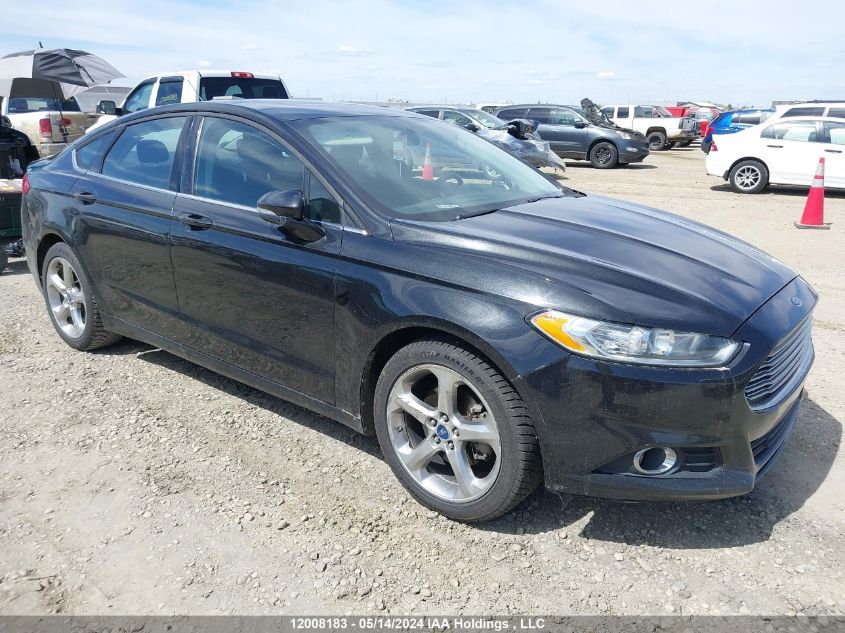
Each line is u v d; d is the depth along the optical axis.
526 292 2.53
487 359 2.59
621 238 3.00
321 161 3.15
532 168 4.21
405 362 2.80
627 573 2.54
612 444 2.43
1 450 3.38
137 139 4.08
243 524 2.82
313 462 3.30
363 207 3.00
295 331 3.17
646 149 19.00
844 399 3.92
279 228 3.11
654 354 2.37
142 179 3.95
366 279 2.85
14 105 13.91
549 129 19.38
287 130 3.32
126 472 3.20
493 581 2.51
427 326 2.67
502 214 3.21
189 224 3.54
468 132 4.29
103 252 4.09
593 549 2.67
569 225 3.12
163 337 3.94
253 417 3.75
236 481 3.13
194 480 3.14
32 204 4.61
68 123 11.05
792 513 2.88
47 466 3.24
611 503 2.96
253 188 3.38
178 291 3.70
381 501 2.99
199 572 2.54
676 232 3.27
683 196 13.03
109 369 4.38
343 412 3.12
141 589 2.46
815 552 2.64
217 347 3.62
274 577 2.52
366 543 2.71
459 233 2.85
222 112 3.63
